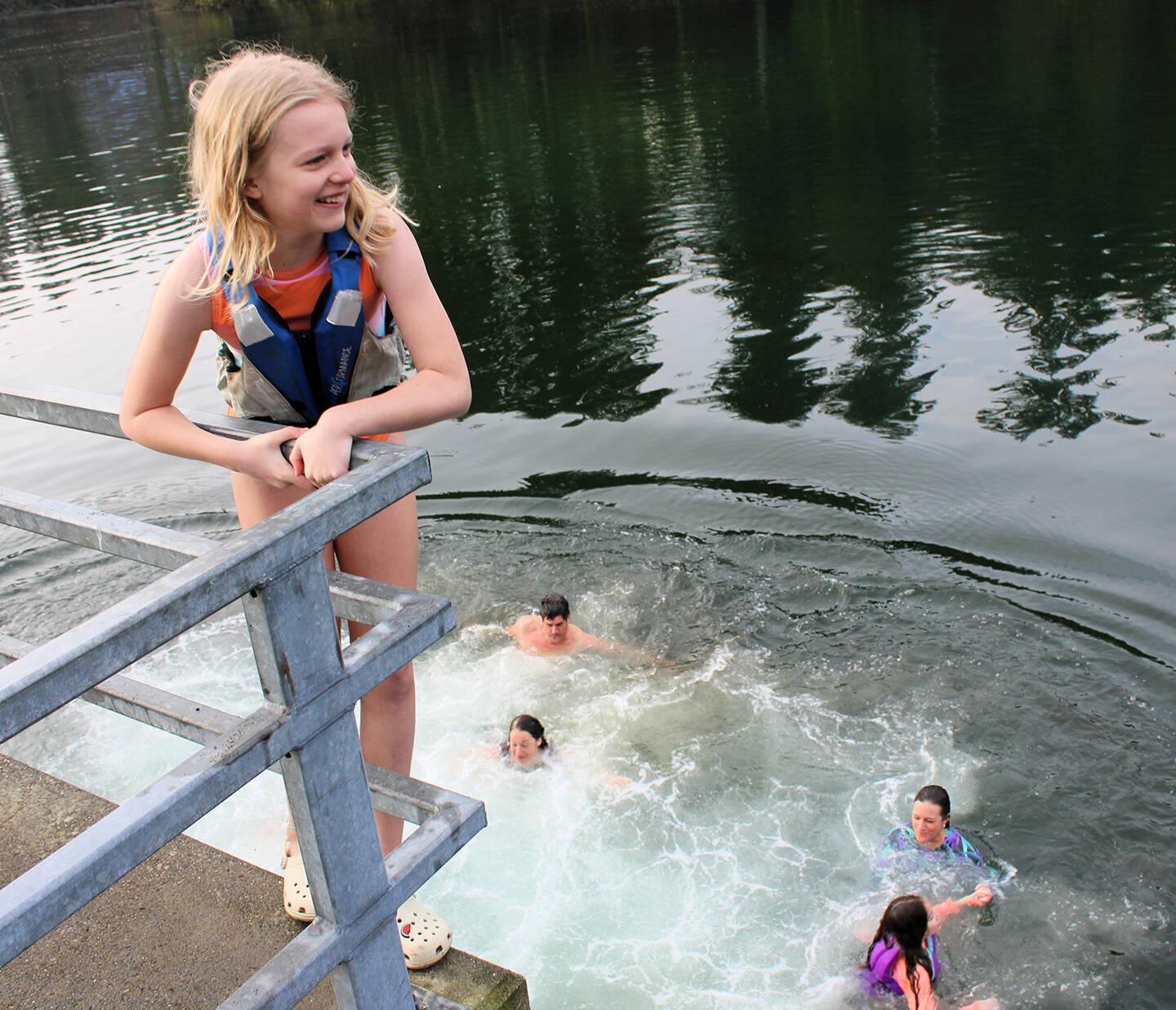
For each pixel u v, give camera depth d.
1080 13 31.89
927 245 14.52
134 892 2.41
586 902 5.41
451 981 2.50
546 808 6.08
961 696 6.75
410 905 2.61
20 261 16.14
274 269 1.81
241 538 1.21
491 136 23.67
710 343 12.04
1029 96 22.53
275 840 5.61
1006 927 5.18
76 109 31.42
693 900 5.40
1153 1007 4.73
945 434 9.62
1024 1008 4.75
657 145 21.56
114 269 15.18
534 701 6.99
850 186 17.64
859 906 5.31
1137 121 19.80
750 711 6.77
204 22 54.22
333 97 1.68
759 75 27.86
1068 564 7.81
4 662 1.86
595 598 7.98
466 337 12.86
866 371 10.98
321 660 1.32
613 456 9.84
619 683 7.13
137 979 2.18
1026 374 10.55
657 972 4.98
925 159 18.88
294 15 52.56
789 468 9.39
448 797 1.63
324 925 1.48
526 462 9.86
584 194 18.64
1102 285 12.53
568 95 27.66
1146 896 5.30
